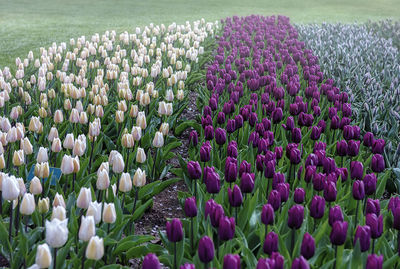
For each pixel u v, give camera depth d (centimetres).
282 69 1045
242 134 614
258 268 271
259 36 1338
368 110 736
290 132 600
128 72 906
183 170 543
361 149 647
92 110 655
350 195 443
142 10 2884
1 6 2875
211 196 427
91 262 347
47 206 388
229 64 903
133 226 438
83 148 466
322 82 918
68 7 2939
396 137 679
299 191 378
